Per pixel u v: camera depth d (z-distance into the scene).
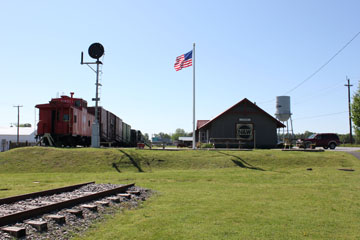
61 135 28.41
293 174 17.64
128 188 12.17
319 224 7.73
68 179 15.69
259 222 7.84
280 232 7.03
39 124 28.78
